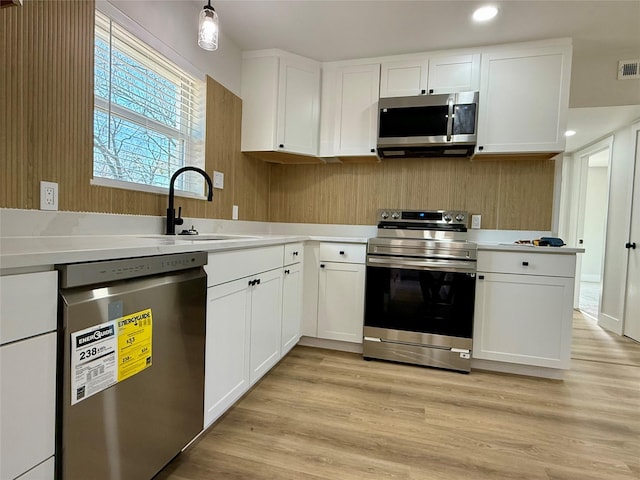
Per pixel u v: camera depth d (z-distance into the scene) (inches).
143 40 71.6
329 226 126.3
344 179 124.8
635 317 126.3
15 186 49.2
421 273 96.7
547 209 107.9
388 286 99.3
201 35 61.6
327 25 92.7
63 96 55.5
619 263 135.9
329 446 60.2
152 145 77.8
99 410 38.3
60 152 55.3
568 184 182.9
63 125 55.7
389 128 103.4
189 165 89.4
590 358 107.5
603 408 75.8
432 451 59.6
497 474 54.4
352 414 70.7
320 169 127.0
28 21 50.0
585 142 161.6
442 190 115.9
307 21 91.0
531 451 60.2
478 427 67.3
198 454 57.4
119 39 67.6
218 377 61.5
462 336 93.9
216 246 58.2
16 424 30.9
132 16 68.9
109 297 38.9
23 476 31.7
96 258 37.1
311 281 106.8
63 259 33.8
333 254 104.8
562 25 89.0
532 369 93.4
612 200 142.7
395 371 93.3
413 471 54.6
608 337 130.3
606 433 66.2
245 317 70.5
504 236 110.7
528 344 91.7
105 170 65.4
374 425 67.0
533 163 108.6
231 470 53.8
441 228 110.2
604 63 108.5
